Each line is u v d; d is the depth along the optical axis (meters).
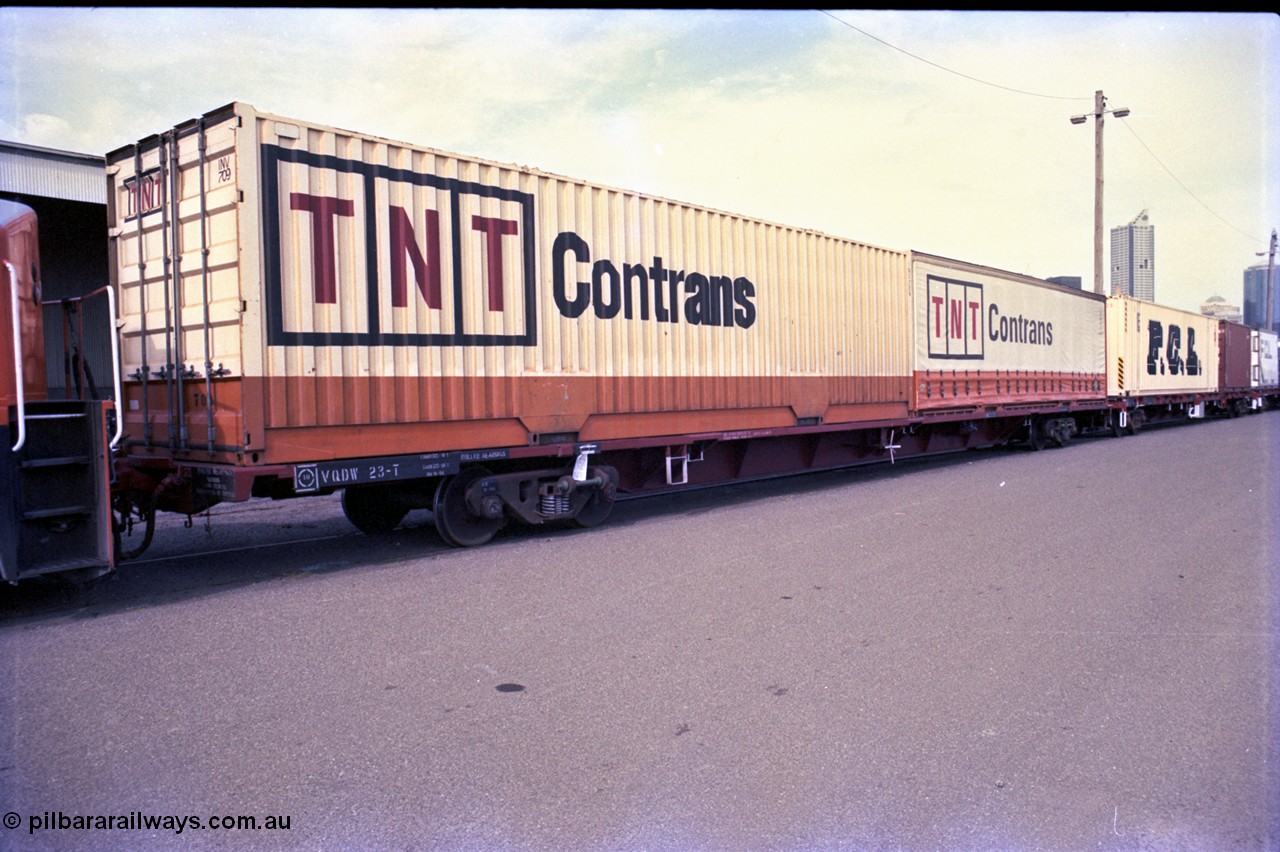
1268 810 3.14
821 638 5.13
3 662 4.77
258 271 6.41
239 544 8.49
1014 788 3.31
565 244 8.61
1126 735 3.78
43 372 5.88
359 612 5.77
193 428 6.89
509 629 5.36
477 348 7.83
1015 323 17.00
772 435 11.07
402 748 3.65
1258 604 5.85
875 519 9.38
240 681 4.45
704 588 6.36
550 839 2.95
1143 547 7.73
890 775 3.41
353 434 7.03
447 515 7.93
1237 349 34.66
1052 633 5.21
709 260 10.23
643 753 3.60
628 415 9.31
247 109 6.33
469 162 7.76
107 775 3.41
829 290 12.12
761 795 3.25
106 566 5.82
